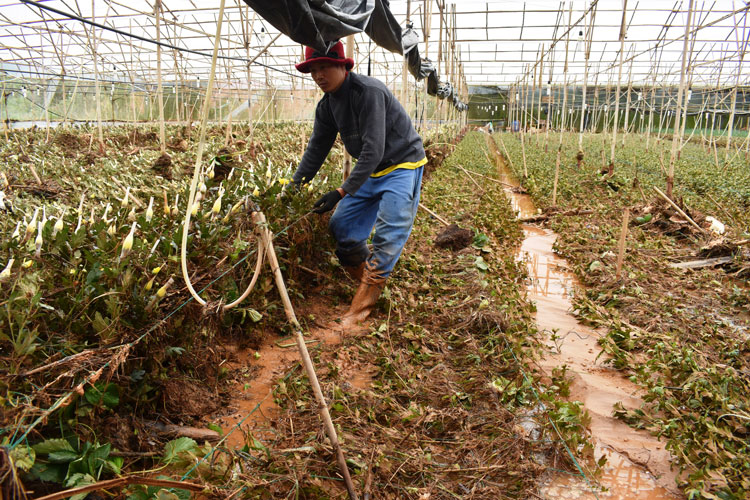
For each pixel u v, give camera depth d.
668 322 4.85
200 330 3.15
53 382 1.95
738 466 2.76
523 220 9.91
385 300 4.74
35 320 2.22
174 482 1.90
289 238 4.45
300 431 2.89
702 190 13.34
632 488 2.71
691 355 3.91
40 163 7.73
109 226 3.17
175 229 3.28
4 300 2.15
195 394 2.99
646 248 7.58
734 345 4.26
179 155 9.26
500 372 3.71
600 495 2.63
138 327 2.54
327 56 3.95
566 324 4.98
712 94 33.41
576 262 6.97
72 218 3.51
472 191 12.23
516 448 2.82
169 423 2.79
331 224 4.84
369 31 6.43
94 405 2.21
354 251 4.85
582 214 9.93
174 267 2.89
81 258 2.75
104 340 2.31
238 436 2.85
